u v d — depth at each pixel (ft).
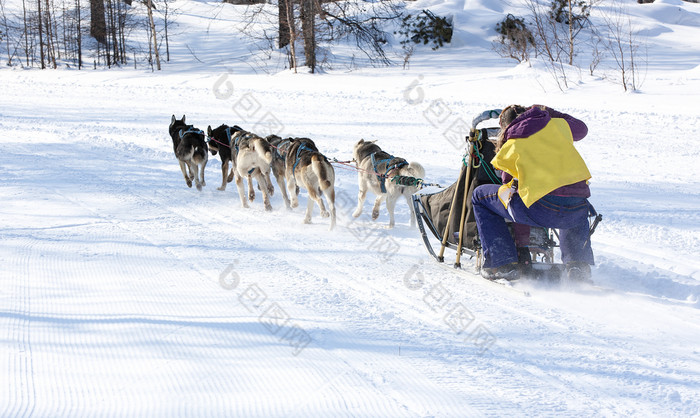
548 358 13.57
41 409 10.53
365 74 87.35
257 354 13.30
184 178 35.17
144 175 36.35
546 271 18.30
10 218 25.48
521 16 115.03
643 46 104.42
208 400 11.15
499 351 13.93
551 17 101.55
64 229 24.12
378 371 12.69
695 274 19.26
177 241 23.11
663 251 21.94
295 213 28.91
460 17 116.37
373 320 15.70
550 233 19.63
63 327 14.37
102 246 21.94
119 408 10.69
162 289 17.53
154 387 11.57
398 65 98.02
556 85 65.36
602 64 82.79
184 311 15.79
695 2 167.12
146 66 112.47
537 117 17.25
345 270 20.10
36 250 20.98
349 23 97.66
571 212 17.19
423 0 129.80
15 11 147.84
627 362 13.35
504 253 17.98
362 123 51.72
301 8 94.32
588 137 44.32
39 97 73.92
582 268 17.58
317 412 10.89
